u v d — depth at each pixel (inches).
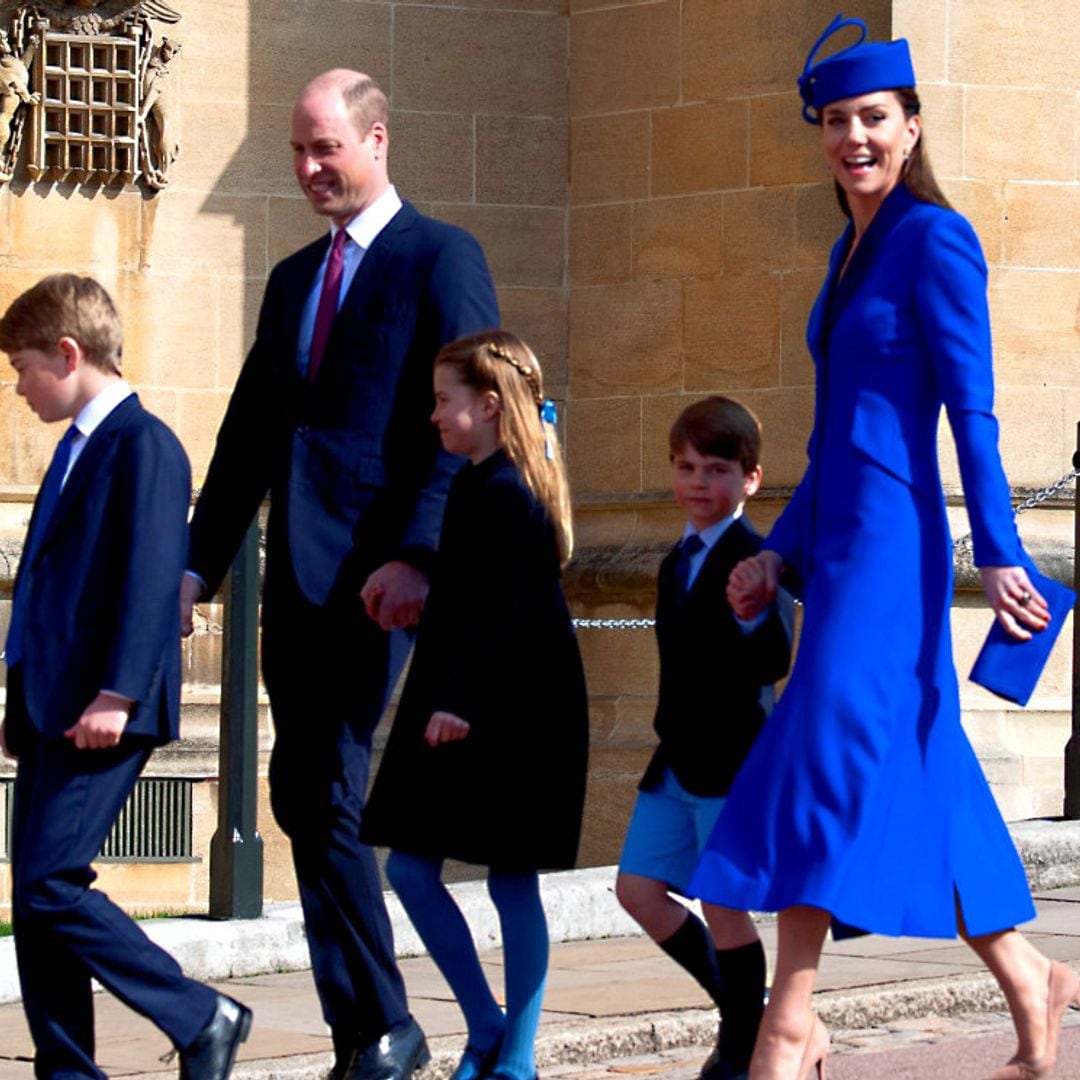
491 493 278.8
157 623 263.7
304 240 625.6
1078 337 598.9
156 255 613.0
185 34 615.2
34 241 603.5
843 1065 310.5
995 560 244.4
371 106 299.4
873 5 589.9
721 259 612.1
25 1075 305.1
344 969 290.0
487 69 636.7
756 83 607.5
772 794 243.0
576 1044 320.5
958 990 354.9
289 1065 302.4
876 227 255.1
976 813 248.7
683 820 289.9
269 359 305.1
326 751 291.1
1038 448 594.6
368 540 290.7
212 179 618.2
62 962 264.8
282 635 294.0
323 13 627.2
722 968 285.7
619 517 623.8
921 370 250.5
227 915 402.0
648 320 623.2
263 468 308.5
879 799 240.4
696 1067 319.0
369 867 290.2
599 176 633.6
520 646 277.9
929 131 587.8
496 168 636.1
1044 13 596.7
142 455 266.8
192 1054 268.2
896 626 245.6
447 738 276.5
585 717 284.2
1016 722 585.0
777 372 602.5
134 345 611.2
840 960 383.2
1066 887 466.3
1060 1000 256.1
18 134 599.5
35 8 597.9
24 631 269.1
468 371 280.8
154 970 266.7
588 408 633.0
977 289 248.7
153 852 588.7
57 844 262.7
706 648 282.2
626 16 629.9
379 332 293.9
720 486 287.0
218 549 308.5
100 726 260.8
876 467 249.1
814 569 252.5
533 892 283.7
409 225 299.0
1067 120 598.5
